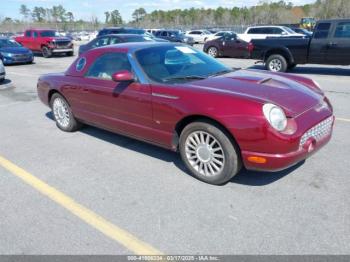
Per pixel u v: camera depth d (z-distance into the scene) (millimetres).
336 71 11945
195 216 3061
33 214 3201
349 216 2953
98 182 3785
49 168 4211
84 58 4922
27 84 10891
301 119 3191
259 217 2998
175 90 3617
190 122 3600
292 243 2652
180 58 4395
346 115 6078
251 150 3148
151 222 3004
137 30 18125
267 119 3016
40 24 82938
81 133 5570
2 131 5867
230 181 3666
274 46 11352
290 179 3639
